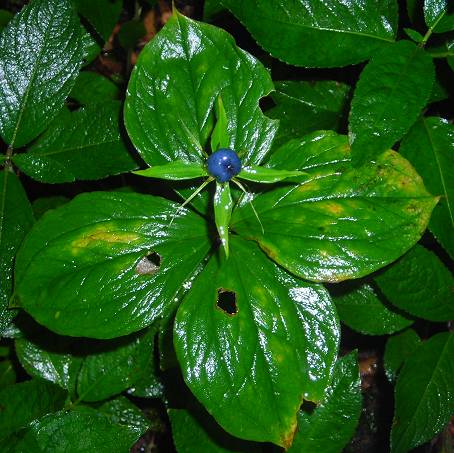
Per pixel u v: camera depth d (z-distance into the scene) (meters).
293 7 0.39
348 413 0.42
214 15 0.47
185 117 0.38
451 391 0.43
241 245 0.37
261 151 0.38
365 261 0.36
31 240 0.37
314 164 0.37
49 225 0.37
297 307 0.36
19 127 0.41
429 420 0.43
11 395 0.42
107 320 0.36
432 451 0.50
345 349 0.54
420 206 0.36
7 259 0.39
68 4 0.42
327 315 0.36
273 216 0.37
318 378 0.36
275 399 0.35
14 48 0.41
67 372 0.45
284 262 0.36
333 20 0.40
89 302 0.36
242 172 0.34
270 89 0.38
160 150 0.38
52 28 0.41
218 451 0.42
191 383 0.35
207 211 0.38
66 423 0.39
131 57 0.54
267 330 0.36
